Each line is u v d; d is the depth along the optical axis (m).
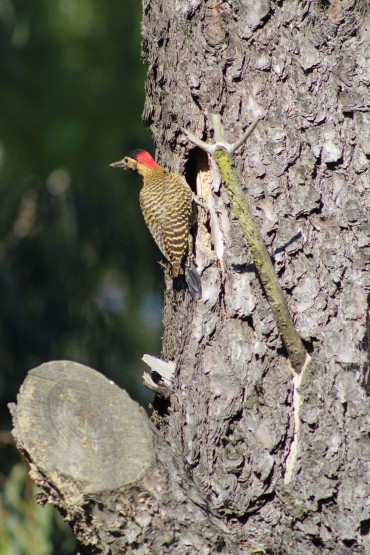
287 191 8.77
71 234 23.00
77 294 22.75
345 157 8.76
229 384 8.51
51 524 14.41
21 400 7.61
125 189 23.12
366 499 8.02
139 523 7.50
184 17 9.34
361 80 8.82
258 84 8.98
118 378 22.62
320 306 8.51
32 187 23.19
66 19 24.47
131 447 7.51
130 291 23.09
